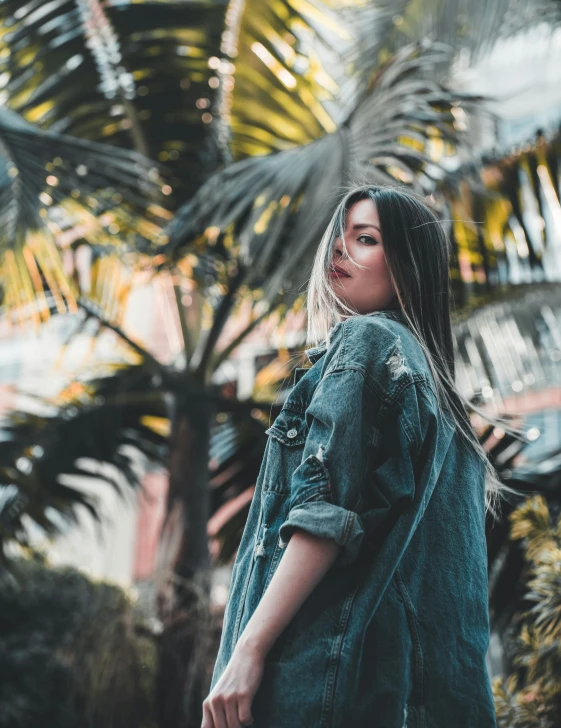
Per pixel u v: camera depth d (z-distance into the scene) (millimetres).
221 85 6234
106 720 5426
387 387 1573
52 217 5609
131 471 6836
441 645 1534
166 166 6293
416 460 1570
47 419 6332
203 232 5211
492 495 1921
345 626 1458
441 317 1799
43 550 9758
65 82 6047
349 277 1753
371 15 5930
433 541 1613
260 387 6465
